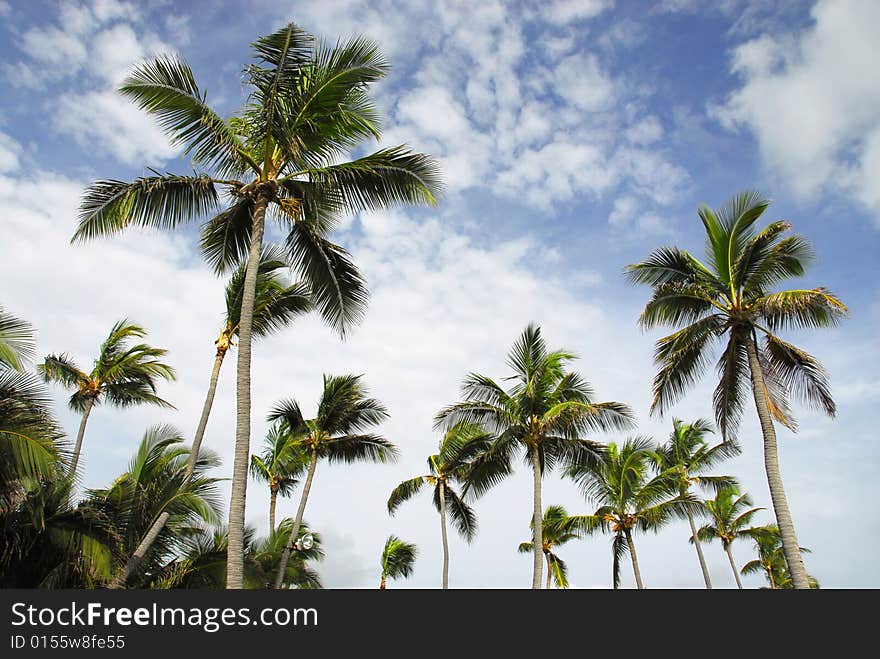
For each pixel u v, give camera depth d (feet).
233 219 43.52
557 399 74.69
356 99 41.01
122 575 45.39
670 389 62.28
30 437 34.30
